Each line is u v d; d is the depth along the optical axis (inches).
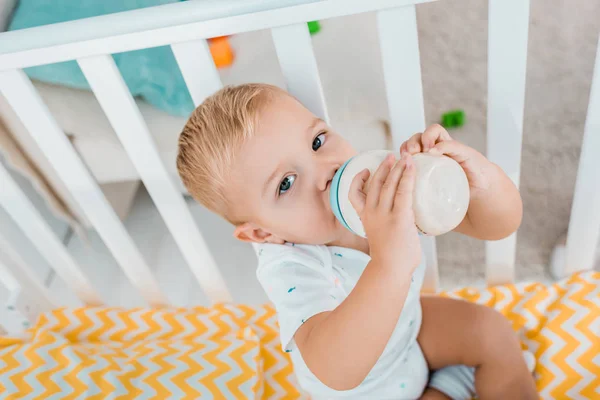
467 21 87.2
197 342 46.5
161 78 52.2
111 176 60.4
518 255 58.1
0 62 33.2
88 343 48.8
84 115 54.6
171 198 41.5
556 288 45.8
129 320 50.4
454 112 72.7
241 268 65.2
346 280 35.4
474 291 47.3
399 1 30.0
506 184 34.3
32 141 54.3
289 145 31.5
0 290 50.1
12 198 42.8
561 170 64.8
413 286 37.5
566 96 72.6
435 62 82.4
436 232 27.3
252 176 31.7
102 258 68.8
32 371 44.5
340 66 52.5
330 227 33.3
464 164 32.4
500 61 32.5
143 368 44.8
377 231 27.3
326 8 30.6
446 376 40.8
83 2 56.3
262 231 34.9
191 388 43.3
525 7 30.1
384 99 53.2
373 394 38.2
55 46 32.3
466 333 39.4
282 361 46.8
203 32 31.7
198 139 32.7
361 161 29.2
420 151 31.8
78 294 51.6
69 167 39.9
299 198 32.0
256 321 49.3
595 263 54.0
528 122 70.6
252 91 32.9
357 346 29.0
